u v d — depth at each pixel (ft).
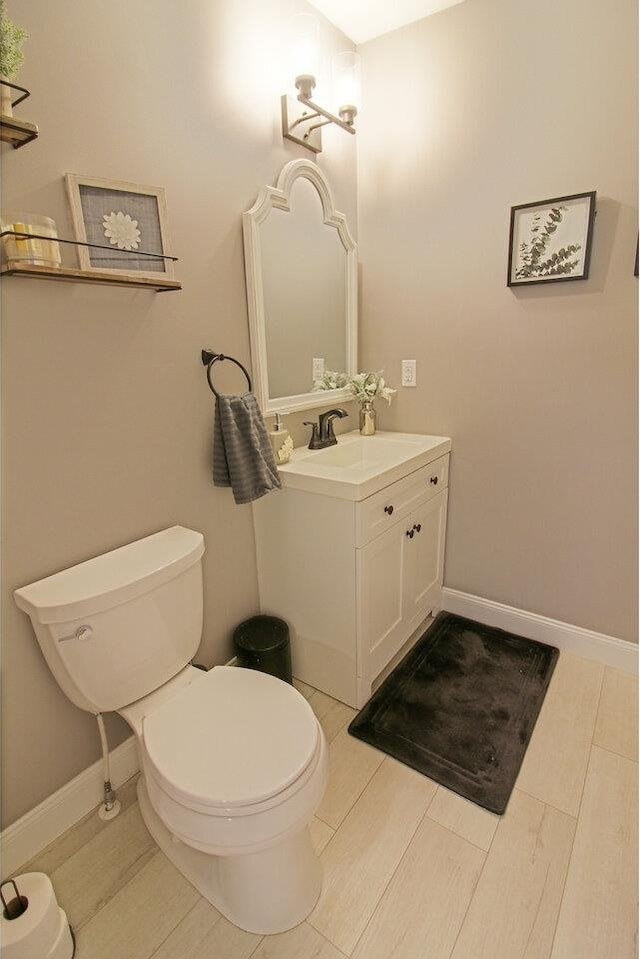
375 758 4.99
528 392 6.12
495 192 5.79
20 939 3.08
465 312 6.34
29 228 3.23
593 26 4.87
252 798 3.06
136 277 3.85
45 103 3.44
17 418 3.59
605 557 6.07
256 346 5.45
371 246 6.90
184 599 4.36
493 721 5.41
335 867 3.98
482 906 3.68
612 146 5.03
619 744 5.08
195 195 4.59
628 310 5.31
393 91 6.24
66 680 3.74
